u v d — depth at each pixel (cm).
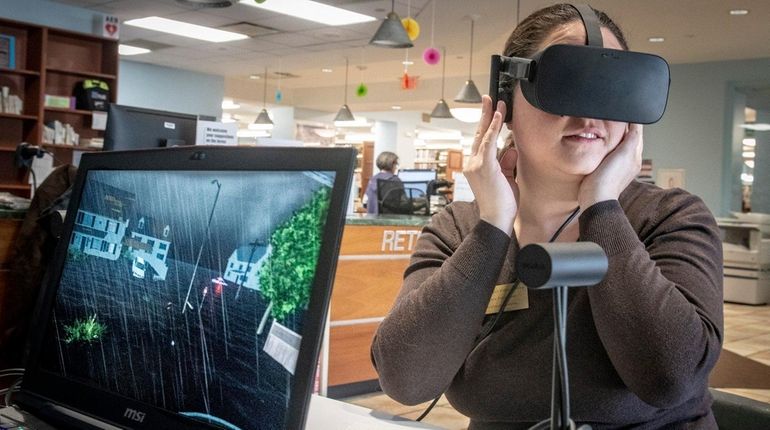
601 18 95
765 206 1130
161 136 332
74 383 93
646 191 101
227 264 78
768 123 1125
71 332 97
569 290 94
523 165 95
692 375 81
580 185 90
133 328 87
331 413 103
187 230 83
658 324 81
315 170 71
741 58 1077
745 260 910
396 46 673
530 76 79
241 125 2264
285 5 852
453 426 346
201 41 1096
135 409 84
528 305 97
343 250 393
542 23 94
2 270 226
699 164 1118
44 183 230
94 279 96
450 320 89
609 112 75
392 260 414
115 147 319
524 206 98
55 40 852
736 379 477
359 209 949
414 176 867
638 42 969
